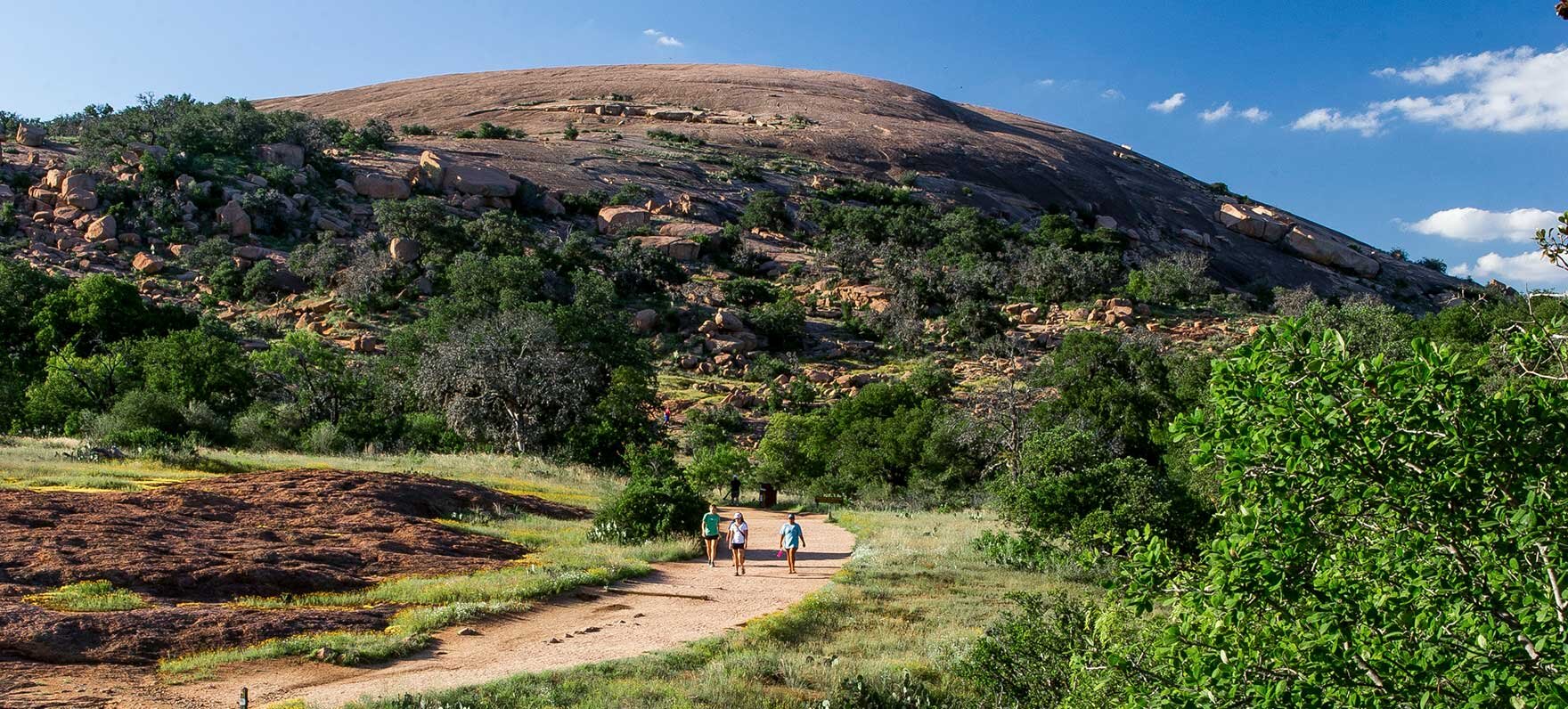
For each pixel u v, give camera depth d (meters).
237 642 11.30
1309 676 5.24
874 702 10.70
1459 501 5.11
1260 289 119.06
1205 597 5.65
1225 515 5.89
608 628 13.40
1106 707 7.82
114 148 96.62
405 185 106.50
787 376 73.75
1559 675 4.76
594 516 26.58
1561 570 4.86
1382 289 142.50
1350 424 5.05
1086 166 177.12
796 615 14.30
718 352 78.75
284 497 21.72
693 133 165.38
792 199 134.62
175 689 9.59
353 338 71.56
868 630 14.08
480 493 25.77
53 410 39.00
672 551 20.33
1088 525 18.75
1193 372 51.78
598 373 53.84
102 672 9.91
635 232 108.31
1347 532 5.50
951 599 16.12
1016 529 21.58
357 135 124.44
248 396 46.03
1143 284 97.38
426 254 87.12
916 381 65.81
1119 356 58.47
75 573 13.17
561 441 43.22
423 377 44.44
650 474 37.34
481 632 12.84
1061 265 99.69
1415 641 5.16
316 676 10.39
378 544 17.62
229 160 100.44
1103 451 21.28
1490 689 4.80
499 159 127.62
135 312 62.66
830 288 98.06
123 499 19.33
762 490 37.53
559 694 9.95
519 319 47.91
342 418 41.31
